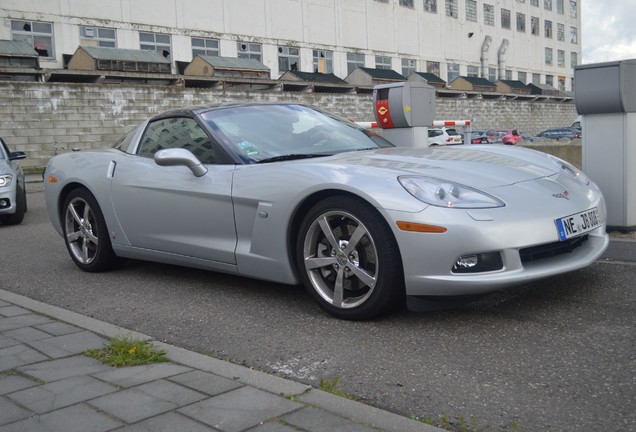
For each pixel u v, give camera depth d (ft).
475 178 10.53
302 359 9.22
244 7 122.52
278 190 11.24
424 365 8.72
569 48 223.30
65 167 16.21
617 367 8.30
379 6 148.87
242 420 6.82
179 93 87.92
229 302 12.49
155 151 14.33
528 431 6.75
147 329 11.12
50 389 7.87
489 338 9.62
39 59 94.17
